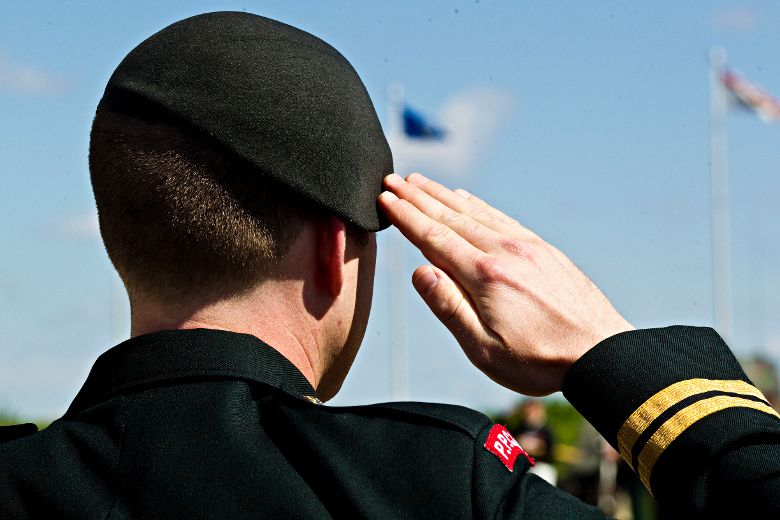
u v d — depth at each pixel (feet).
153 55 7.86
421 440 7.16
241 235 7.57
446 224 8.32
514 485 7.11
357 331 8.32
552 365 7.80
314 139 7.65
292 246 7.72
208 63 7.68
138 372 7.50
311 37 8.09
